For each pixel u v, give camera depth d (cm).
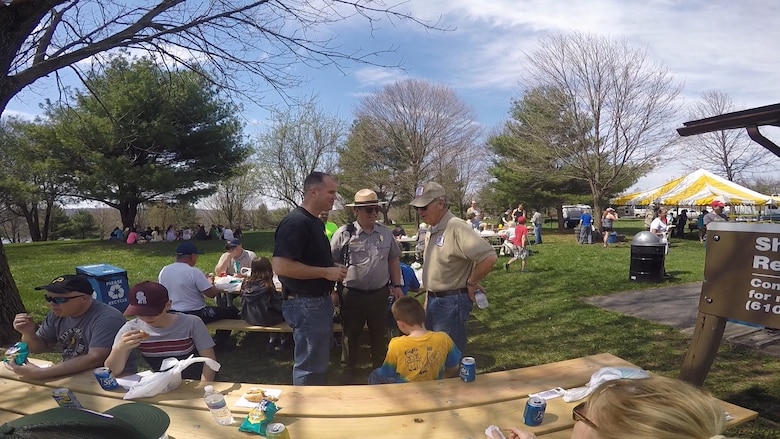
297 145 3372
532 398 220
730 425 232
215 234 2856
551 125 2369
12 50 494
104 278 728
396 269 474
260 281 534
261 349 573
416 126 3122
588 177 2397
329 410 230
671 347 546
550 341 586
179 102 2022
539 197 2961
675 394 113
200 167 2408
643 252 969
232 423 220
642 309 732
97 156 2025
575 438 125
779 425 348
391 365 292
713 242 351
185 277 534
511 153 2880
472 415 227
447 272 371
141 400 246
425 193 374
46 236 3856
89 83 775
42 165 2105
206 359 277
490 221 4081
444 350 295
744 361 484
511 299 830
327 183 346
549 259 1395
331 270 336
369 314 452
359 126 3241
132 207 2700
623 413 112
